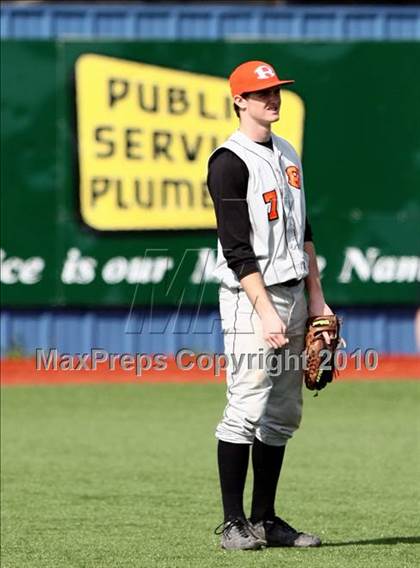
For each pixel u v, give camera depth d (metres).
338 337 21.95
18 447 35.75
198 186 52.59
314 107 53.03
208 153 52.75
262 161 21.33
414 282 53.22
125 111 52.47
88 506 27.28
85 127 52.31
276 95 21.36
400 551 22.17
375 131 53.22
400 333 53.81
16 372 50.84
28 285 52.16
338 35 54.34
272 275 21.30
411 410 43.06
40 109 52.25
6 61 52.03
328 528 24.62
